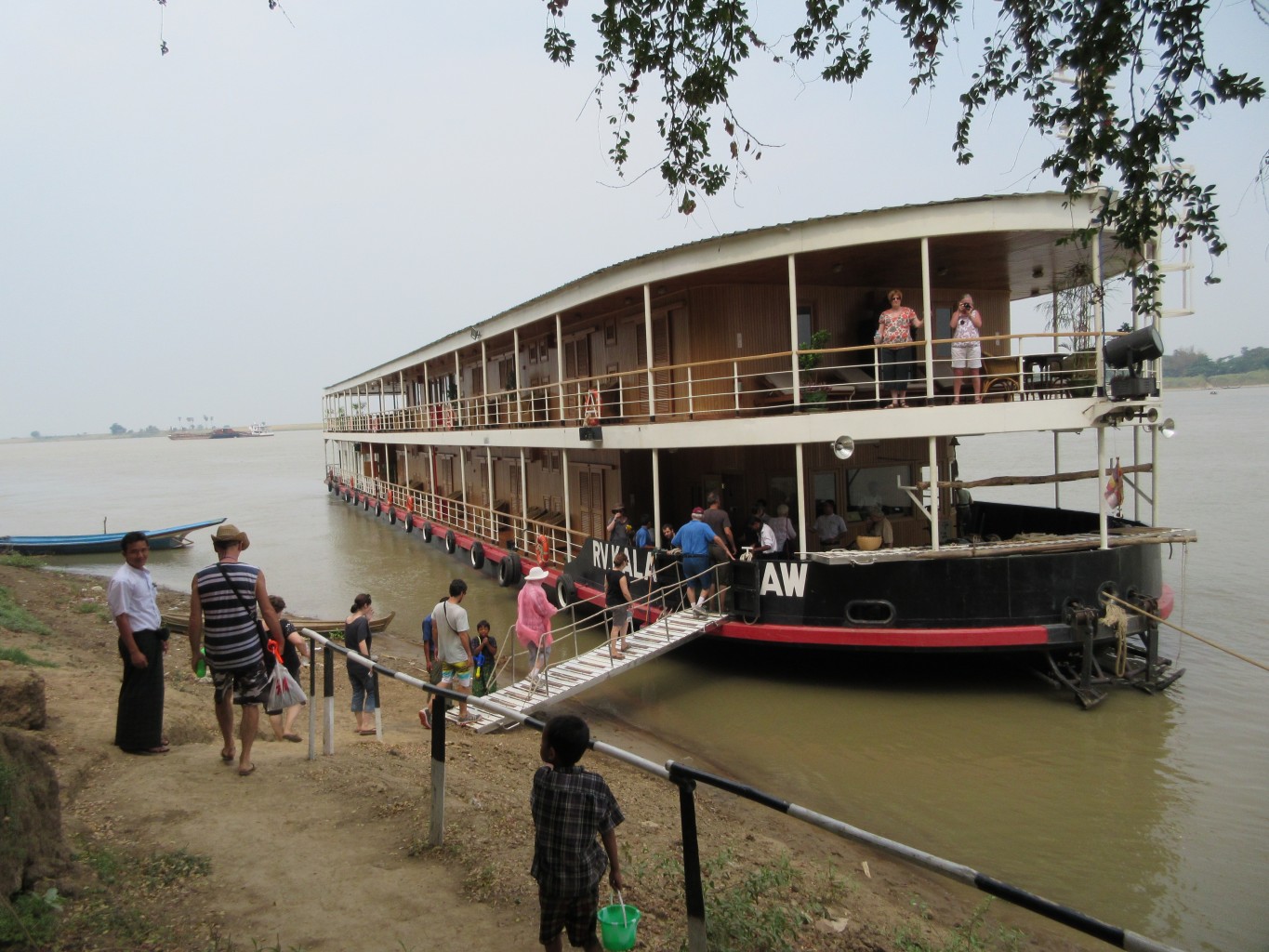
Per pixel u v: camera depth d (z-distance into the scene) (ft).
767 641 41.91
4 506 202.39
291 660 29.71
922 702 39.99
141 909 15.67
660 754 35.45
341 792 22.20
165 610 65.92
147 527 146.30
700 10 22.62
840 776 32.71
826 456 50.88
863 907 20.92
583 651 52.54
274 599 29.43
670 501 60.44
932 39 23.61
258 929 15.47
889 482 52.34
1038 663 42.04
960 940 19.86
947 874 10.84
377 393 150.00
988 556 38.96
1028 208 38.50
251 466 382.42
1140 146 20.20
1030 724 37.06
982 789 31.19
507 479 87.97
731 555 45.27
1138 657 44.42
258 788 22.15
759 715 39.47
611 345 64.54
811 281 51.16
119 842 18.42
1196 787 30.94
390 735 33.27
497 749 32.96
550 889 13.87
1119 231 21.84
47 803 16.20
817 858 25.59
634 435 49.57
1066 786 31.30
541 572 39.45
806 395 45.34
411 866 18.11
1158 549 42.57
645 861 20.72
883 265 47.06
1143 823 28.50
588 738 14.44
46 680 31.48
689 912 14.08
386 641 57.57
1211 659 46.73
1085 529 49.47
